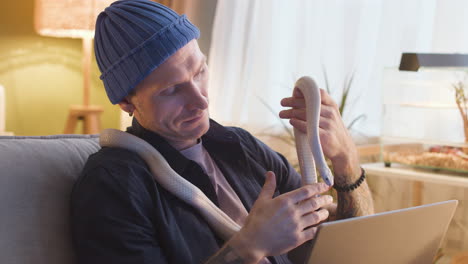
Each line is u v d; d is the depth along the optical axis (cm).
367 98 294
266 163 141
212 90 313
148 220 106
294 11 303
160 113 114
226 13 309
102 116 345
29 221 104
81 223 103
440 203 107
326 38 298
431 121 233
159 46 109
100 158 111
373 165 248
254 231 100
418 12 278
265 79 306
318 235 90
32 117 341
